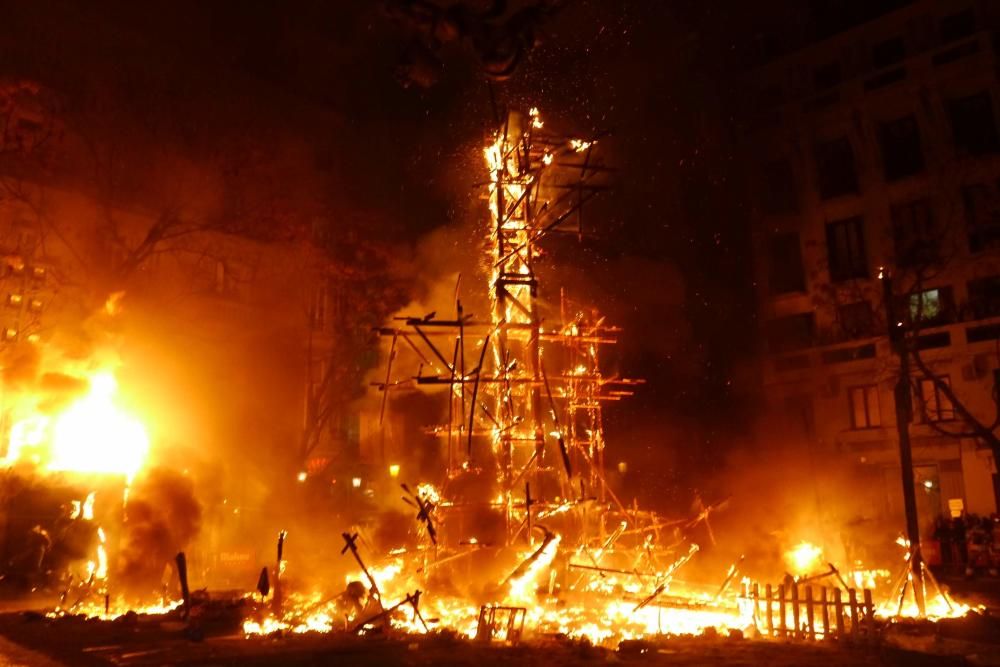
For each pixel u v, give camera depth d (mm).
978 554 24984
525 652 9320
